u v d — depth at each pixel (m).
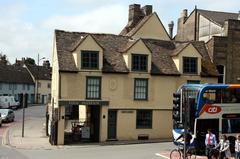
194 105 30.45
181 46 42.50
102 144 36.88
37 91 104.88
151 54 40.88
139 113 39.97
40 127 51.53
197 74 41.78
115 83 39.31
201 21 55.06
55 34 41.09
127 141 38.69
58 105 37.38
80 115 45.22
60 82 37.75
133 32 48.44
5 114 56.44
